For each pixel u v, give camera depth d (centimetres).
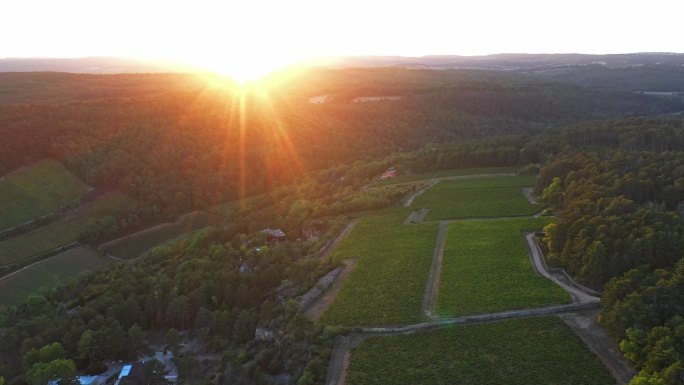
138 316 10188
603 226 8812
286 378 7225
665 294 6738
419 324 7731
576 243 8944
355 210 14200
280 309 8912
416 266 9838
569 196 11656
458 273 9288
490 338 7194
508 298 8231
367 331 7700
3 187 16038
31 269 13975
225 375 7712
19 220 15462
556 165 13875
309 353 7256
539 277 8894
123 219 16525
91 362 8862
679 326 6091
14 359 9300
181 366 8362
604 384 6088
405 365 6750
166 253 13612
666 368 5591
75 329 9225
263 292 10169
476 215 12562
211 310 10019
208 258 12100
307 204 15000
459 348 7031
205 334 9425
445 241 10906
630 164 12988
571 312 7725
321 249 11575
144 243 15962
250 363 7794
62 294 12050
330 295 9075
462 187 15225
